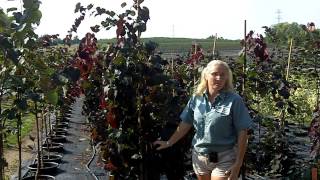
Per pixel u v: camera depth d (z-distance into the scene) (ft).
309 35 14.98
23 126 19.77
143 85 8.30
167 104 8.42
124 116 8.35
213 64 7.57
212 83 7.50
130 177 8.59
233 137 7.62
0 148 6.82
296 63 17.31
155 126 8.52
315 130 10.81
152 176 8.70
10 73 6.63
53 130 17.69
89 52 10.45
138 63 8.21
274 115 16.11
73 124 20.80
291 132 17.29
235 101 7.43
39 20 6.06
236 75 10.88
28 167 12.59
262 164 12.06
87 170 12.87
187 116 8.07
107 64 8.67
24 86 6.74
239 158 7.41
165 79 8.19
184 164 9.29
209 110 7.61
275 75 10.93
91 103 13.76
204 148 7.71
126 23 8.34
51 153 14.89
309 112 17.10
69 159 14.24
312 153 10.89
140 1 8.32
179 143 8.76
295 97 18.17
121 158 8.48
